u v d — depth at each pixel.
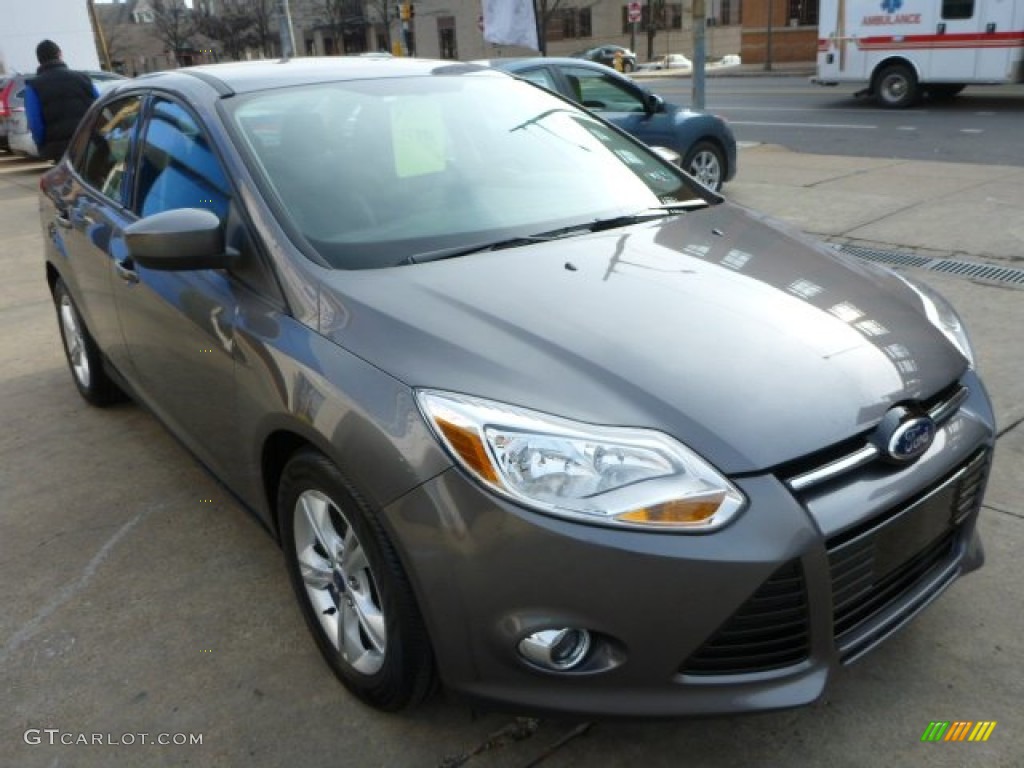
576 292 2.38
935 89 17.05
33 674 2.62
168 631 2.78
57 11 23.34
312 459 2.26
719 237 2.88
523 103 3.49
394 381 2.08
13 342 5.70
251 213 2.60
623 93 8.77
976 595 2.74
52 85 9.25
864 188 8.73
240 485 2.81
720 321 2.28
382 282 2.41
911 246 6.57
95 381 4.33
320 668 2.59
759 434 1.95
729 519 1.86
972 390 2.42
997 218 7.17
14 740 2.37
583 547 1.84
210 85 3.12
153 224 2.50
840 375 2.13
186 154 3.02
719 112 17.69
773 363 2.13
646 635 1.87
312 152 2.85
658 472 1.88
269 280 2.51
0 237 9.15
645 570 1.83
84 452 4.05
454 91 3.37
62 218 4.03
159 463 3.91
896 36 15.84
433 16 55.38
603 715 1.95
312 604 2.51
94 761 2.29
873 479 2.04
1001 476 3.38
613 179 3.24
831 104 17.83
